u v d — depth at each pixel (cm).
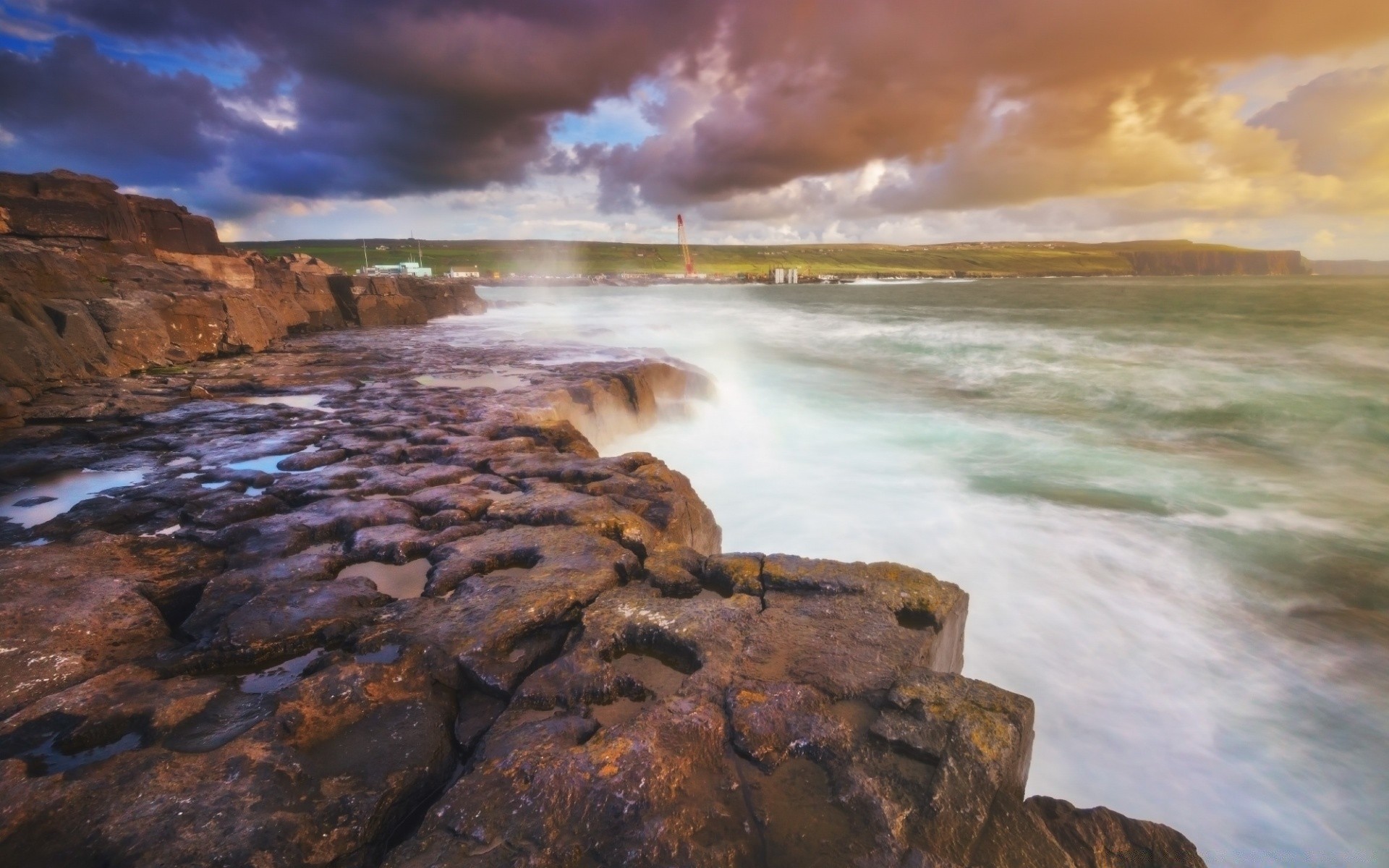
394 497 661
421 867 238
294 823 257
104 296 1644
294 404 1207
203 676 374
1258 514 1126
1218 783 579
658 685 368
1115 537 1027
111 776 277
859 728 321
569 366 1669
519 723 327
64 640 393
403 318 3491
